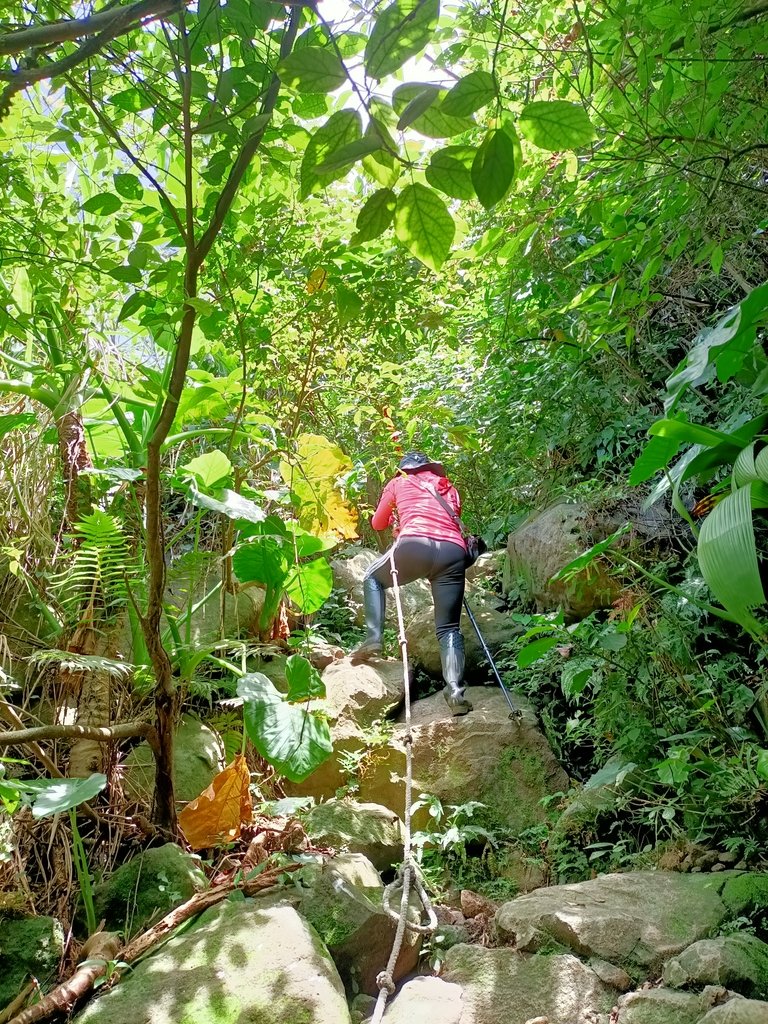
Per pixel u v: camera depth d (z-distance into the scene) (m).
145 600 3.09
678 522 3.65
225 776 2.80
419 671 4.35
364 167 1.04
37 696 3.02
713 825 2.71
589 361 4.19
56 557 3.00
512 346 4.68
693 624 3.13
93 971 2.13
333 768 3.53
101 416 3.50
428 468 4.62
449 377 5.33
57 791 2.22
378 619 4.20
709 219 2.69
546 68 2.66
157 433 2.24
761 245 3.01
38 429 3.18
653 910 2.39
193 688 3.29
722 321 2.39
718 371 2.51
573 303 2.99
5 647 2.84
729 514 1.95
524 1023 2.11
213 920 2.32
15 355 3.35
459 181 0.94
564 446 4.54
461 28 2.47
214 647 3.08
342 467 3.76
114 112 2.35
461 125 0.95
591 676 3.25
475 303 4.77
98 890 2.52
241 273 2.92
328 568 3.65
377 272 3.12
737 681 3.03
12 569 2.74
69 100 2.07
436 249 0.99
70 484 3.12
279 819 3.04
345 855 2.81
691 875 2.58
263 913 2.31
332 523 3.78
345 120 0.97
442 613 4.05
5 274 2.98
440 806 3.28
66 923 2.41
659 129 2.40
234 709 3.54
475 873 3.07
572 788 3.39
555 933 2.36
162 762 2.73
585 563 2.89
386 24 0.92
